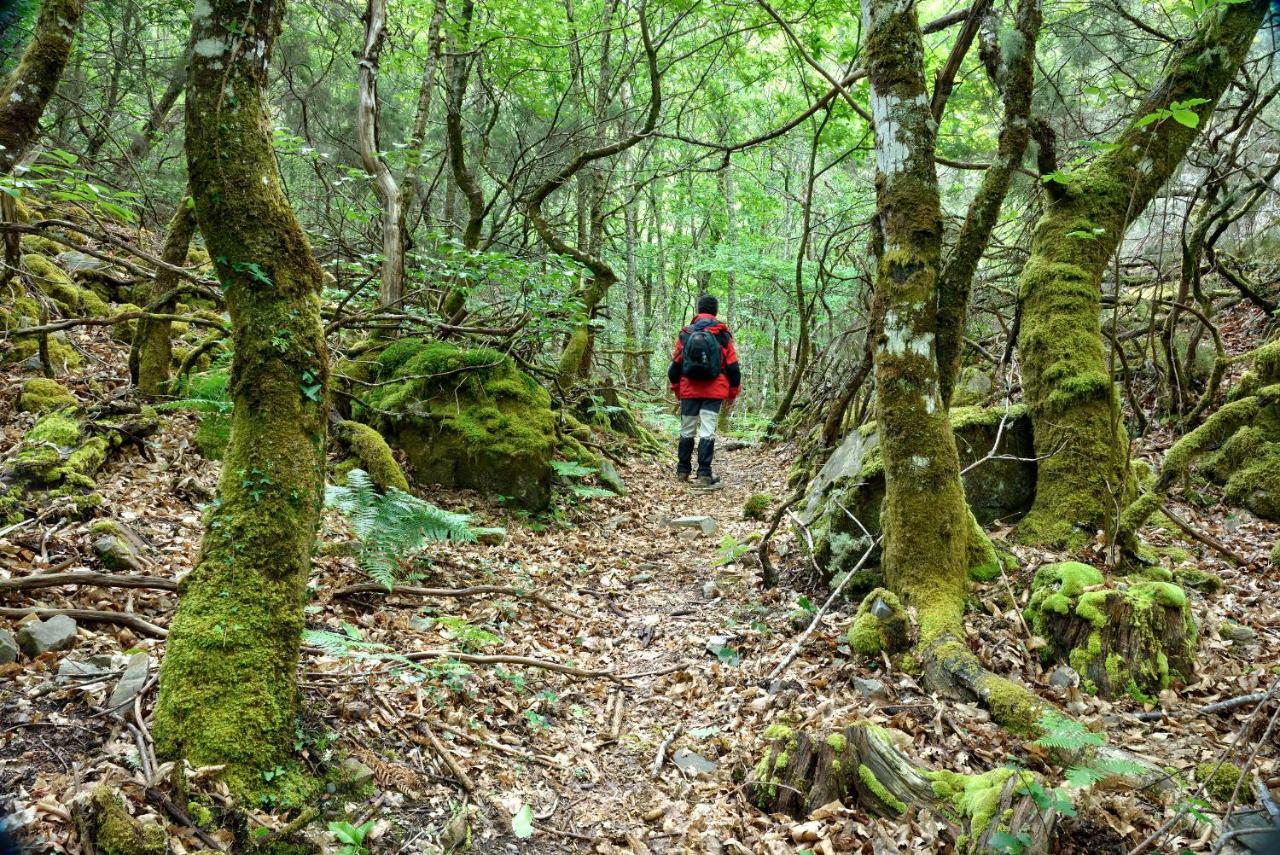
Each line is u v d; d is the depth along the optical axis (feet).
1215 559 16.61
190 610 8.27
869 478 16.39
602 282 31.32
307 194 38.01
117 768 7.47
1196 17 16.78
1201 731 10.48
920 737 10.74
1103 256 18.17
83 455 14.69
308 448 8.82
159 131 31.91
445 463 21.26
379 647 10.99
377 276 25.04
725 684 13.37
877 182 14.30
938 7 41.37
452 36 29.35
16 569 10.97
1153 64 28.71
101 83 33.73
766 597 16.80
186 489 15.62
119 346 21.86
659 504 26.22
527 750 10.71
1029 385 18.06
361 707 9.80
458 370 21.89
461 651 12.64
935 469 13.84
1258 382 21.30
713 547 21.27
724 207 63.16
